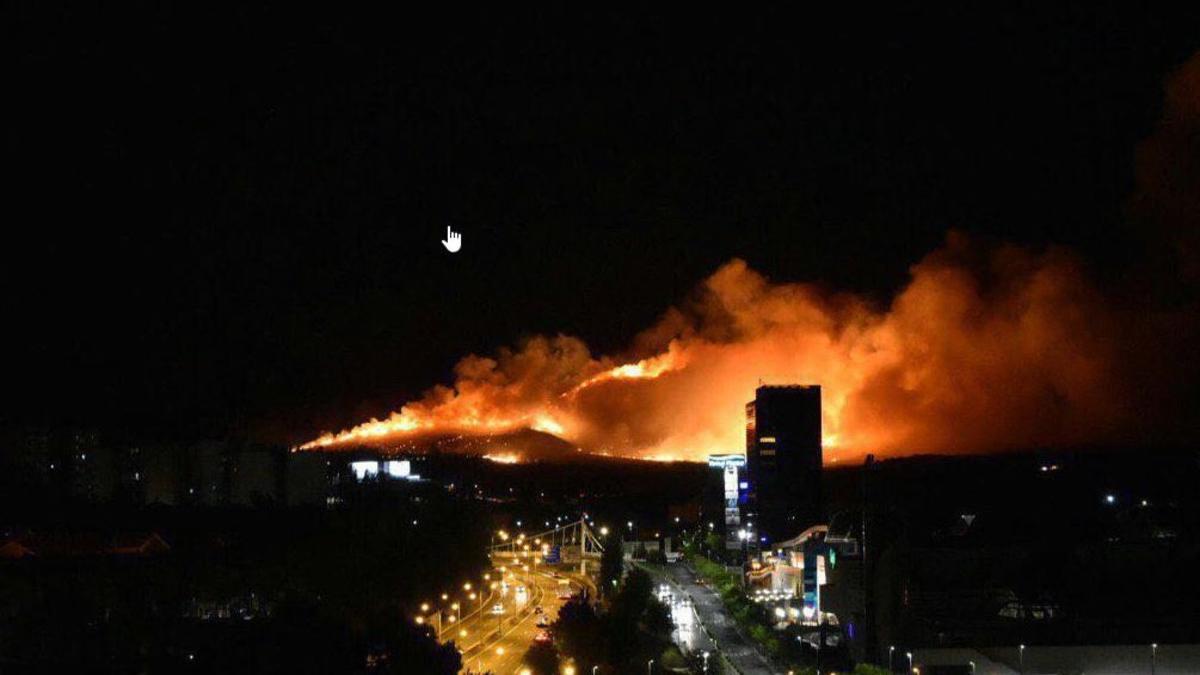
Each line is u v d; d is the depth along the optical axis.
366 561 117.06
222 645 66.44
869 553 99.50
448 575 131.12
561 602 141.75
